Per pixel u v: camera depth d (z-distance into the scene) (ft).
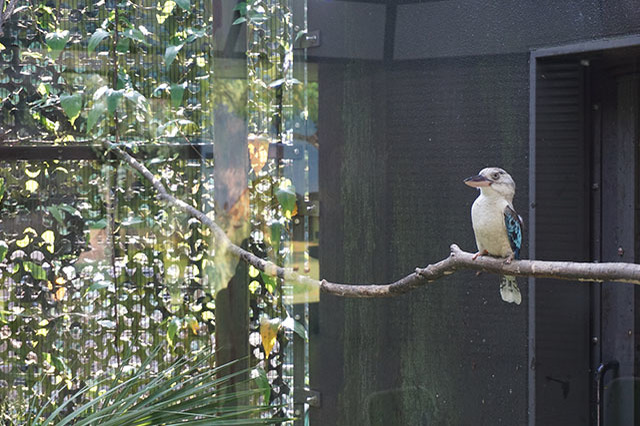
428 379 7.80
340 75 7.96
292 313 8.17
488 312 7.55
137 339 9.68
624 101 7.28
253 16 8.10
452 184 7.63
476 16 7.54
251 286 8.28
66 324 9.89
